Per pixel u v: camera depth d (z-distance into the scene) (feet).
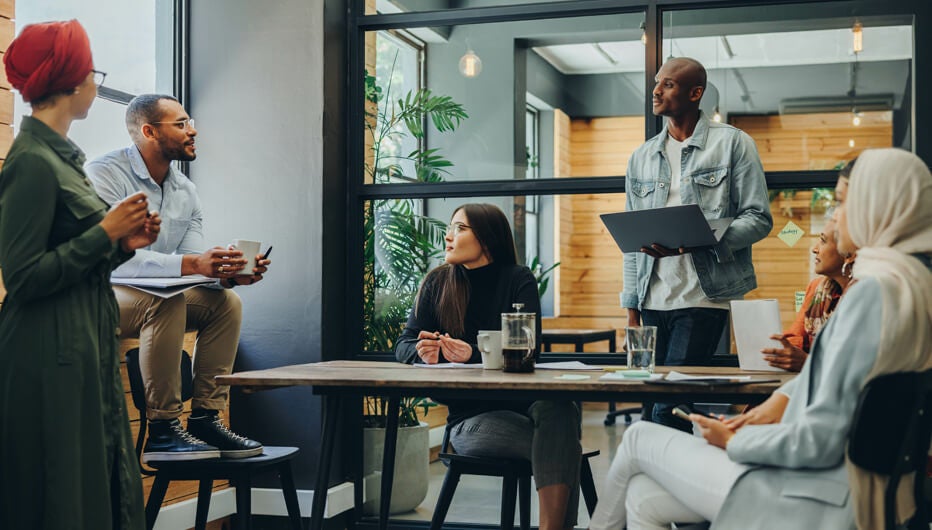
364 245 13.55
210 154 13.17
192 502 11.84
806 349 9.19
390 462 10.61
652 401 7.37
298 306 12.81
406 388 7.88
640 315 11.23
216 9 13.19
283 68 12.96
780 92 13.43
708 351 10.65
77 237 7.46
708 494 6.26
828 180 12.32
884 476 5.78
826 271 8.71
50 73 7.45
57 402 7.25
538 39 13.06
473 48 13.28
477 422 9.12
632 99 12.78
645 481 6.91
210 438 9.97
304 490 12.61
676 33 12.70
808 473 5.88
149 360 9.61
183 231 10.67
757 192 10.64
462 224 9.59
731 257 10.36
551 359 12.85
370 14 13.58
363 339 13.48
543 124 13.06
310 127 12.85
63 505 7.20
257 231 12.98
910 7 12.12
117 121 11.69
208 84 13.19
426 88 13.46
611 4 12.78
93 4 11.25
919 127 12.03
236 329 10.41
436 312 9.65
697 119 11.02
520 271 9.64
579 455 8.67
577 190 12.95
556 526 8.36
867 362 5.62
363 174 13.57
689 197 10.87
